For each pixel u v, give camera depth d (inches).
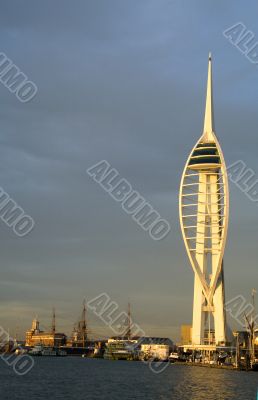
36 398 6338.6
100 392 6988.2
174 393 6894.7
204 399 6328.7
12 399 6245.1
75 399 6250.0
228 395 6702.8
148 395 6673.2
